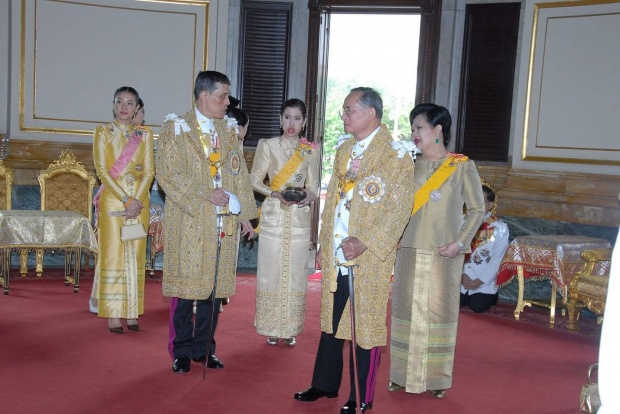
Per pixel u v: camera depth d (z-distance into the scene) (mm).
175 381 3994
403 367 3912
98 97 7910
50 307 5746
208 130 4082
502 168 7641
